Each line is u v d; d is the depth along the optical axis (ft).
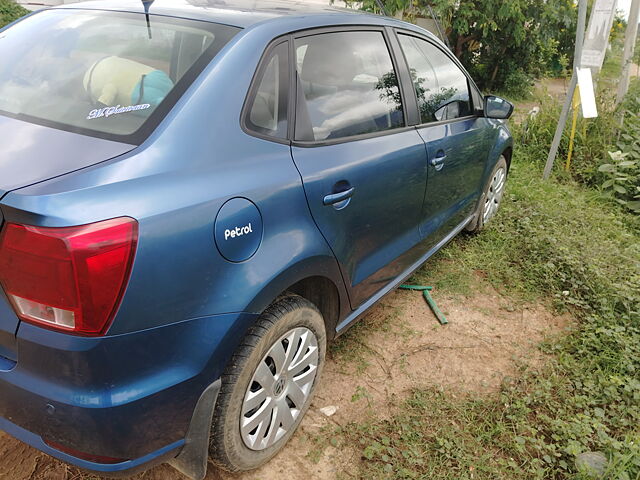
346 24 8.45
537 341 10.90
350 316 8.67
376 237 8.67
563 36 46.29
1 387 5.17
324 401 8.66
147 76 6.16
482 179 13.32
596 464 7.72
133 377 5.09
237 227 5.74
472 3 37.60
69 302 4.67
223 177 5.79
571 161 21.59
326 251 7.11
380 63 9.09
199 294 5.40
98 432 4.99
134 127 5.66
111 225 4.73
